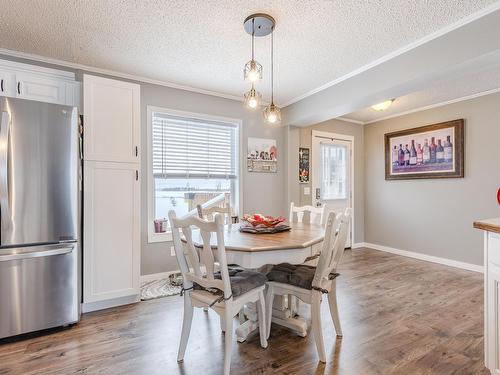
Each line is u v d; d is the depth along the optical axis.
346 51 2.63
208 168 3.76
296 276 1.92
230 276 1.92
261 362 1.76
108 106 2.53
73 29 2.29
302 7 2.01
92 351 1.88
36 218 2.06
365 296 2.81
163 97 3.40
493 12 1.98
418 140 4.32
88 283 2.44
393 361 1.77
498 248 1.44
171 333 2.12
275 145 4.29
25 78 2.47
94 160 2.46
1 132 1.94
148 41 2.47
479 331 2.13
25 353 1.85
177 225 1.74
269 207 4.22
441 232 4.05
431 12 2.05
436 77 2.47
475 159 3.68
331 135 4.85
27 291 2.04
